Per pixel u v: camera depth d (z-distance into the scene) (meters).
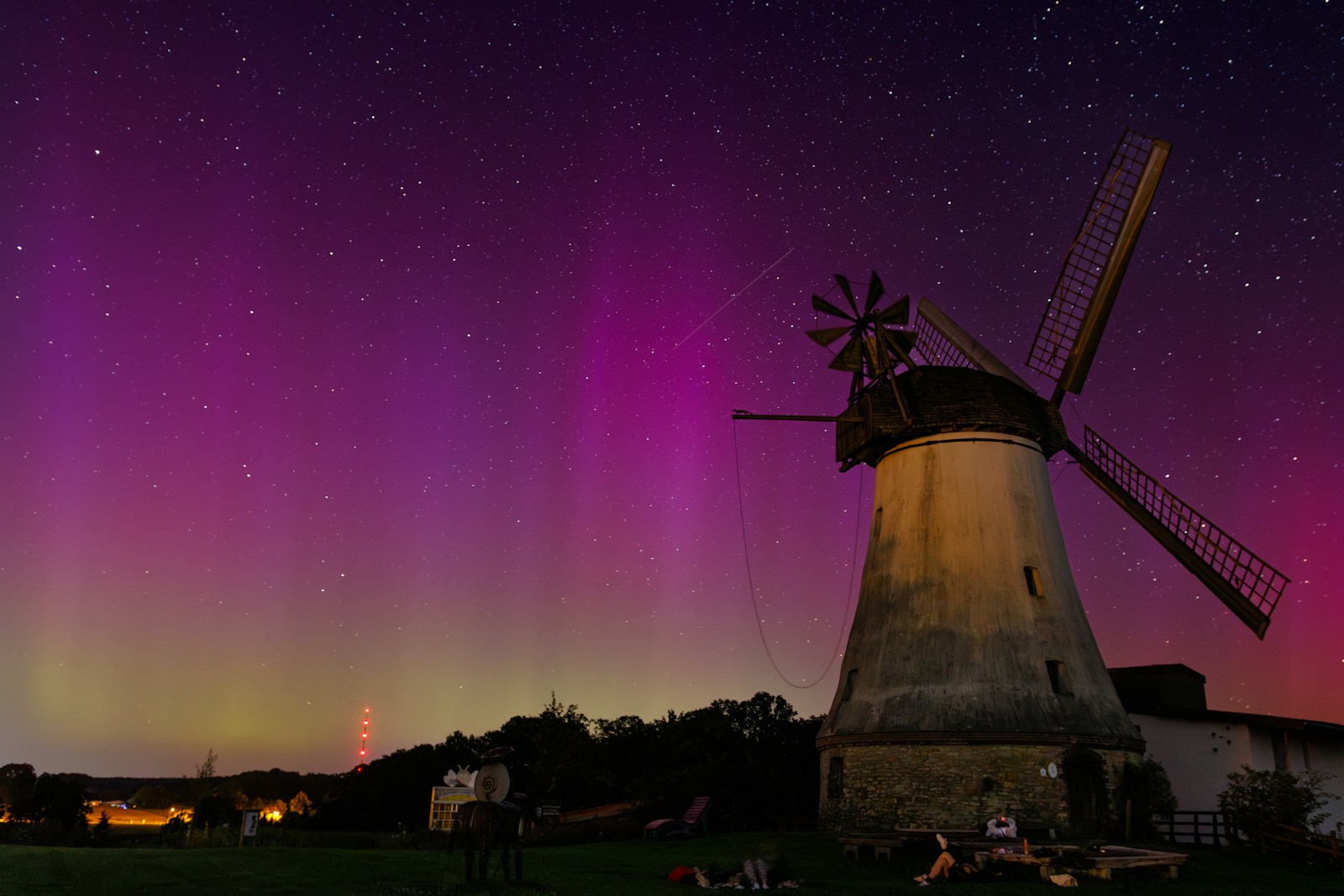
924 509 26.94
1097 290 27.80
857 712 25.33
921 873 17.30
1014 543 26.03
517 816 13.34
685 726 41.53
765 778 36.31
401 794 45.56
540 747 40.84
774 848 21.39
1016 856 16.34
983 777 22.72
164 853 17.53
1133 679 32.56
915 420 27.36
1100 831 22.48
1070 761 22.81
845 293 29.97
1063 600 25.91
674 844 23.52
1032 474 27.25
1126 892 15.24
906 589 26.33
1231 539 25.50
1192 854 20.98
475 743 48.50
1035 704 23.52
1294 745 29.12
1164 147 26.25
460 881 13.22
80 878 12.73
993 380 28.09
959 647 24.69
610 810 34.41
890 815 23.39
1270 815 22.23
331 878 13.69
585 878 15.36
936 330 32.88
